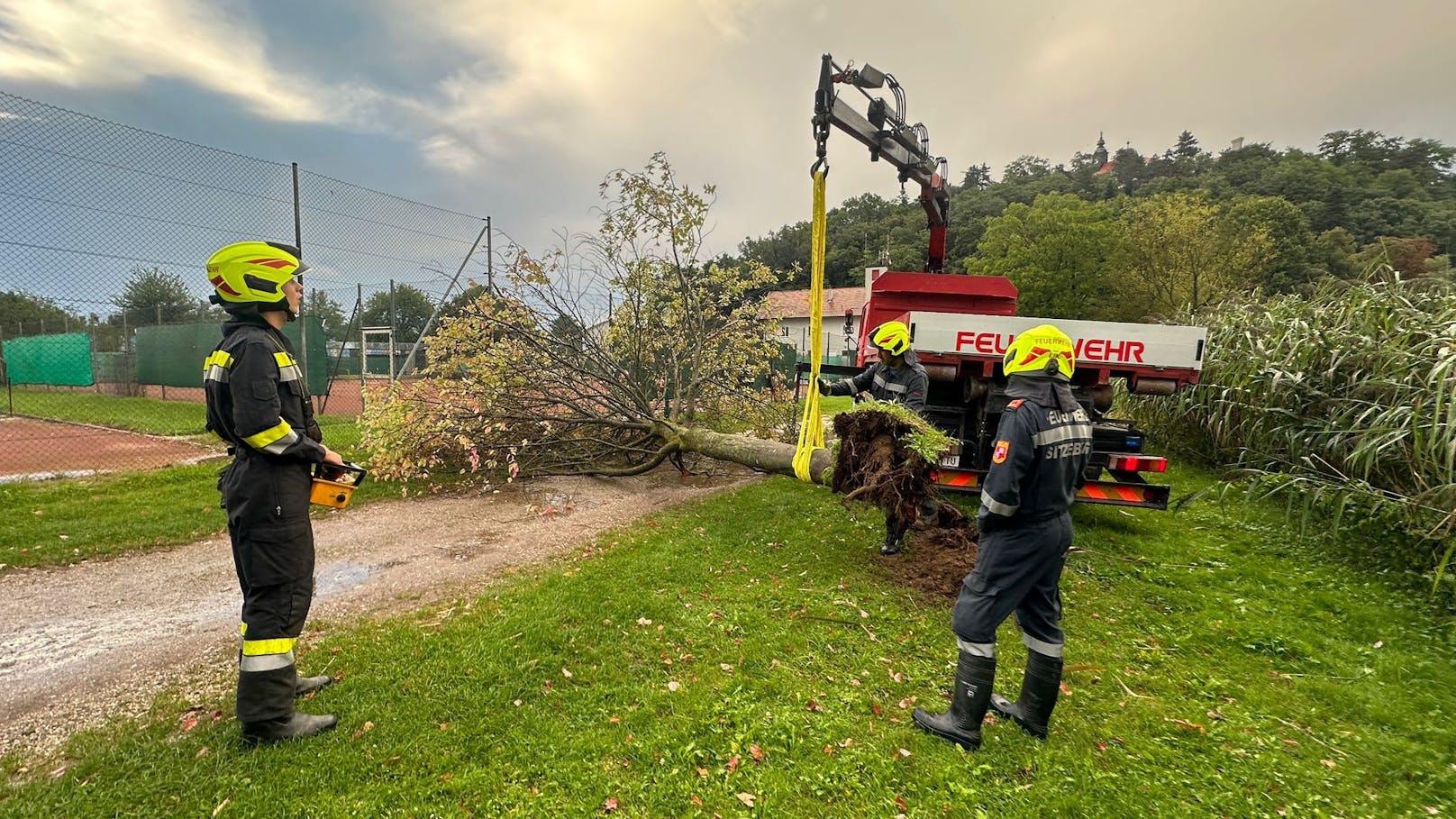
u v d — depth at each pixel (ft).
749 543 17.10
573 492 23.02
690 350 28.53
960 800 7.60
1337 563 16.76
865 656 11.17
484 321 23.79
